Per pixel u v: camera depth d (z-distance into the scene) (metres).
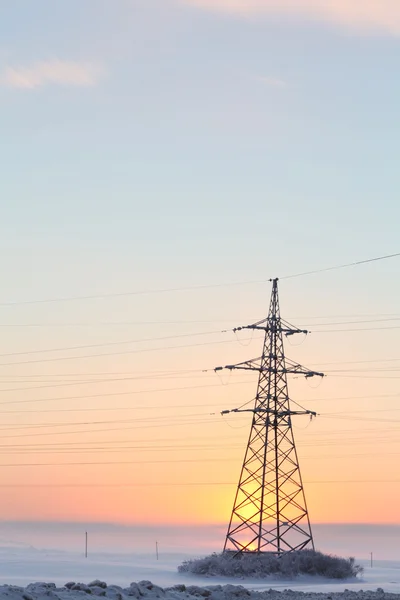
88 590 49.88
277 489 108.31
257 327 105.06
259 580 102.81
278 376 104.38
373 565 173.88
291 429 105.06
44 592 46.38
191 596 56.38
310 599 60.25
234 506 112.19
